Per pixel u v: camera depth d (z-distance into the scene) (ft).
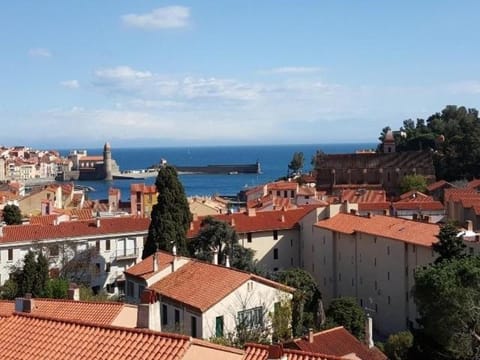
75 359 78.43
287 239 377.50
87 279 331.36
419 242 272.31
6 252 316.60
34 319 89.92
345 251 333.42
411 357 212.23
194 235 350.64
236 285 210.79
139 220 366.02
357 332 253.03
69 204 612.29
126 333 81.66
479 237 266.16
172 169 327.47
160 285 229.04
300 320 230.48
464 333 185.78
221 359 82.53
